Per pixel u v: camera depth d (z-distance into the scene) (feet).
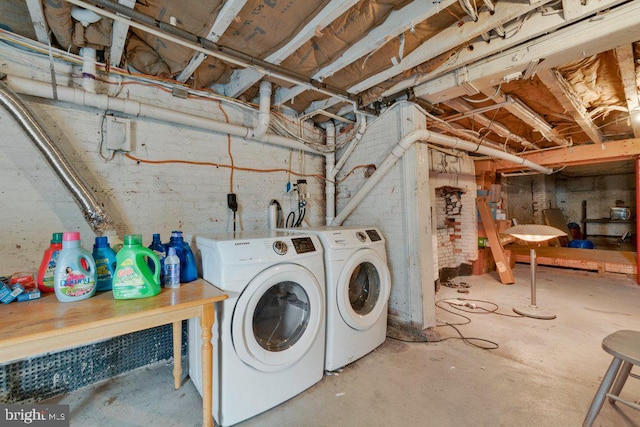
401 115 9.00
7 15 5.74
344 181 11.28
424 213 8.82
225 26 5.46
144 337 7.04
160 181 7.59
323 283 6.43
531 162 14.65
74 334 3.63
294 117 10.65
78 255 4.58
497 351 7.62
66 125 6.31
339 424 5.10
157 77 7.41
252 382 5.24
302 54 6.79
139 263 4.63
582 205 25.31
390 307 9.40
